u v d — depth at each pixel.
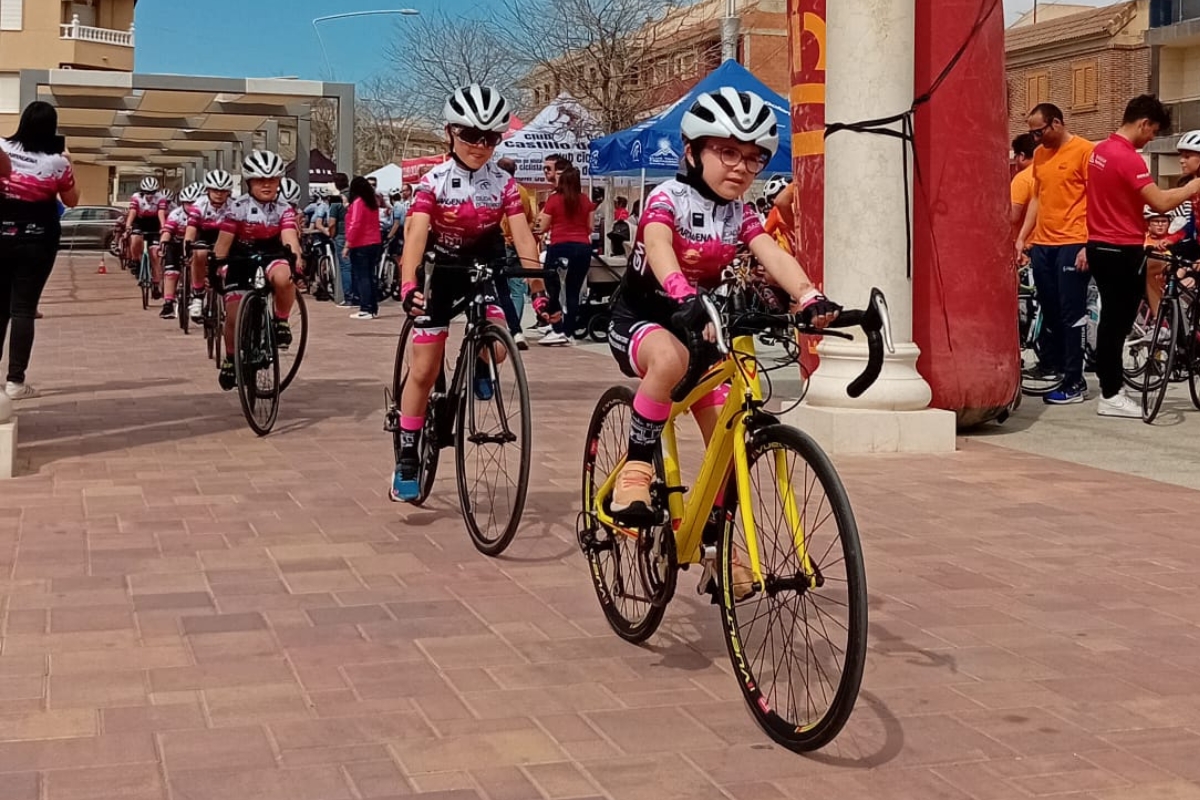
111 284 26.34
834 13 7.89
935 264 8.30
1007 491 6.88
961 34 8.16
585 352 13.97
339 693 3.88
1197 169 10.18
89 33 53.22
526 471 5.23
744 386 3.67
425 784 3.26
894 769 3.40
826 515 3.32
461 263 5.70
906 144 7.88
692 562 4.08
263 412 8.27
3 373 11.10
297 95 24.38
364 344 14.53
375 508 6.32
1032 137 10.84
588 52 34.09
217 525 5.92
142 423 8.69
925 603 4.91
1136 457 7.90
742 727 3.67
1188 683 4.09
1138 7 44.56
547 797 3.20
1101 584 5.18
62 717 3.65
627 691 3.95
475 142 5.48
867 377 3.37
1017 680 4.10
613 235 21.28
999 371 8.47
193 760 3.38
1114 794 3.27
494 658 4.23
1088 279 10.09
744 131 3.81
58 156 8.96
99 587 4.92
